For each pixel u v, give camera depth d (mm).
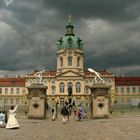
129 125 25438
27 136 20031
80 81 125562
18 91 134000
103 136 19391
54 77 127938
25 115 45031
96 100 35250
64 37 131000
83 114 38500
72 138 18875
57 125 28734
